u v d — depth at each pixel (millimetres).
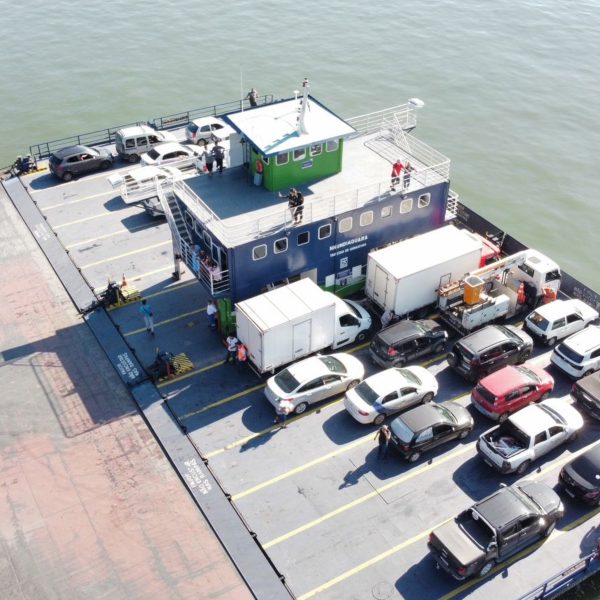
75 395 32281
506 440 28672
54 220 43750
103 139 59625
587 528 26719
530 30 80062
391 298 34594
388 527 26500
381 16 82750
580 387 31219
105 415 31328
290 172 35844
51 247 41500
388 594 24312
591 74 71062
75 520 26875
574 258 48188
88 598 24359
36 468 28875
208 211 33781
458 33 78875
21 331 35844
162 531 26500
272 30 78562
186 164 47125
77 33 76875
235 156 37688
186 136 51438
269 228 33188
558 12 85188
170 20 80500
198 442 29859
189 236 37031
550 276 36656
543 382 31531
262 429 30484
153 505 27438
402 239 37906
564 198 53688
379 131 41906
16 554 25703
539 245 49219
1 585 24781
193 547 25938
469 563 23750
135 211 44656
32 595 24484
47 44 74438
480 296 35375
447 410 29953
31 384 32812
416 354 33594
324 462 29000
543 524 25531
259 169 35750
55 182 47656
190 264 35125
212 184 36438
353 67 71250
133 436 30359
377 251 35500
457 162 57469
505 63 72812
